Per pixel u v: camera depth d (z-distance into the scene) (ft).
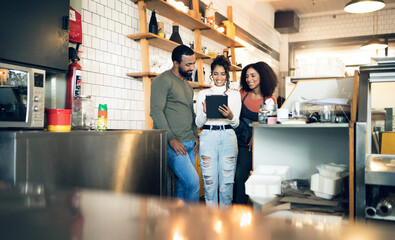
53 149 5.37
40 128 6.88
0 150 4.90
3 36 6.22
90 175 6.04
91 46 11.06
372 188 6.03
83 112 8.05
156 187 7.82
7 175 4.80
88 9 10.94
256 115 9.88
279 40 32.55
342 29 31.83
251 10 25.20
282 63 33.04
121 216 0.56
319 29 32.55
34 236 0.47
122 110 12.36
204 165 9.10
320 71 9.24
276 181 6.57
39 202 0.64
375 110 7.61
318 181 6.17
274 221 0.55
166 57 14.96
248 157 9.84
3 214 0.56
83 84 10.78
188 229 0.50
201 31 17.04
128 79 12.64
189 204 0.66
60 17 7.52
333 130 7.49
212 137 9.04
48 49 7.20
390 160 6.32
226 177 9.12
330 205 5.86
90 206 0.62
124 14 12.46
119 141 6.73
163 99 8.73
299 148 7.76
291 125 6.32
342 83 7.43
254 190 6.45
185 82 9.47
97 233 0.48
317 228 0.51
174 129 9.00
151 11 13.79
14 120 6.21
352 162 5.91
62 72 7.73
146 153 7.52
